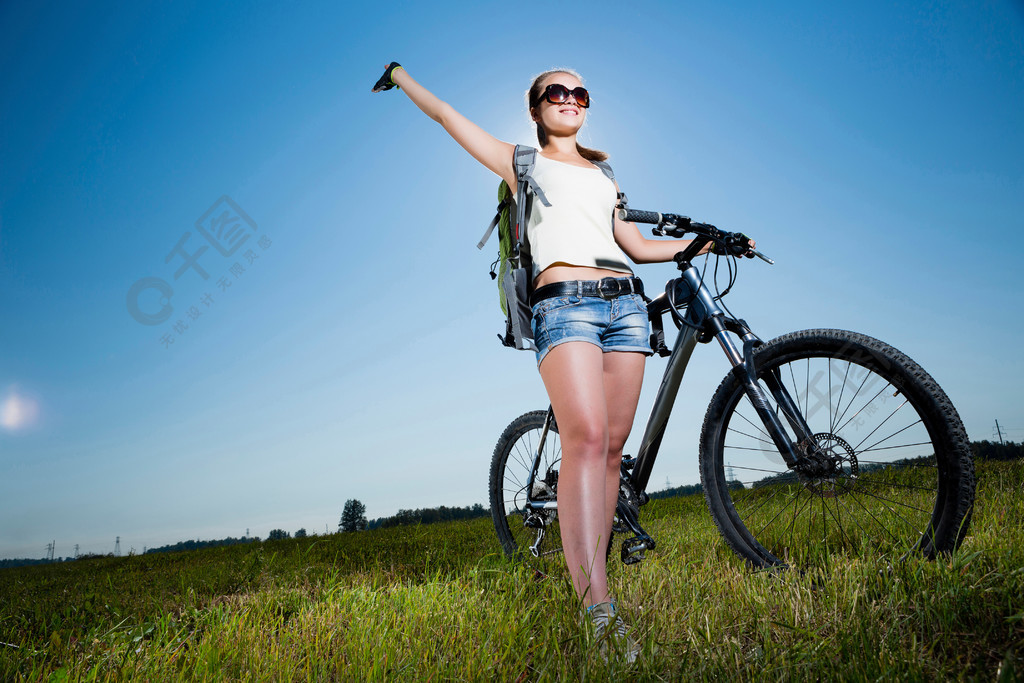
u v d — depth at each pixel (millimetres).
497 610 1861
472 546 4059
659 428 2314
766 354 2029
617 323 1910
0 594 3883
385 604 2078
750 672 1289
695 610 1743
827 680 1192
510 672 1443
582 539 1708
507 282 2016
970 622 1368
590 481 1749
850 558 2010
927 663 1225
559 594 1929
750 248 2080
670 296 2203
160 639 1845
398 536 5859
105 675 1622
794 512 2242
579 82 2221
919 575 1607
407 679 1428
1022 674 1105
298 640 1792
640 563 2514
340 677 1486
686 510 4969
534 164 1991
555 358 1806
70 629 2314
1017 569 1471
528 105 2375
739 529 2207
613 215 2264
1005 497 2719
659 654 1416
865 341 1837
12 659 1765
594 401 1757
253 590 3078
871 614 1443
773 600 1751
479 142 2051
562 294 1840
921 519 1836
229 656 1666
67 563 7473
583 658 1433
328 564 3840
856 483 1926
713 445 2258
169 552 7254
